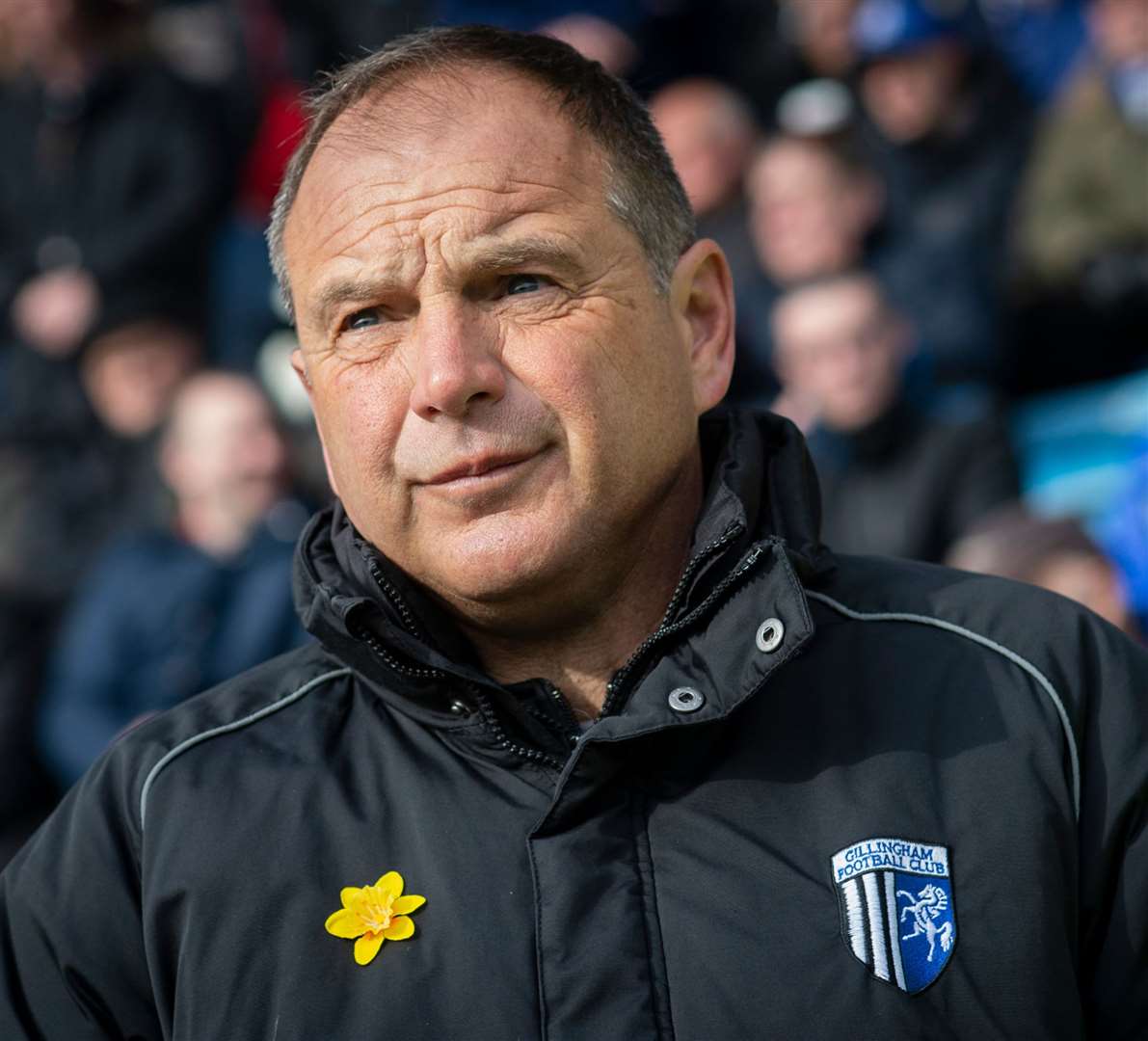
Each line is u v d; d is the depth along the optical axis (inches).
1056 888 189.2
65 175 665.6
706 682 198.5
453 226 197.3
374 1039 186.9
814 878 190.2
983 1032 182.9
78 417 608.1
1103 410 583.2
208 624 499.5
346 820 200.2
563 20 748.0
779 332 514.6
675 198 217.2
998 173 638.5
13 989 206.5
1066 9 743.7
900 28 635.5
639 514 203.5
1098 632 207.3
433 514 197.9
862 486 504.1
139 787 207.6
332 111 212.5
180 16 738.2
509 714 202.2
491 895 192.4
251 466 508.7
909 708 201.3
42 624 540.4
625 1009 185.0
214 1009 191.5
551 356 197.2
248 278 666.2
